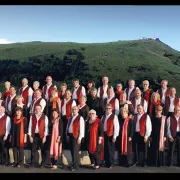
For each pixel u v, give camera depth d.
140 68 60.34
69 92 8.48
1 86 51.69
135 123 7.61
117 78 55.34
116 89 9.32
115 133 7.41
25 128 7.44
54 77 56.91
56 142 7.32
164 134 7.49
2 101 8.78
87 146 7.40
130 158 7.53
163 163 7.55
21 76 56.72
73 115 7.45
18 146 7.36
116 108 8.25
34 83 9.30
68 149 7.72
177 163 7.59
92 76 56.28
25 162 7.79
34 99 8.47
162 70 61.12
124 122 7.54
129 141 7.47
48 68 59.69
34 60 63.12
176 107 7.60
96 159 7.32
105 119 7.57
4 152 7.48
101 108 8.21
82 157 7.71
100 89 9.38
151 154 7.59
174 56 75.25
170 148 7.52
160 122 7.52
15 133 7.41
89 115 7.50
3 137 7.47
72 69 59.09
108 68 59.59
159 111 7.61
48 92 9.49
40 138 7.39
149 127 7.44
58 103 8.31
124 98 8.32
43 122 7.43
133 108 8.24
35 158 7.59
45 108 8.31
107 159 7.48
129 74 57.34
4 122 7.49
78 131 7.29
